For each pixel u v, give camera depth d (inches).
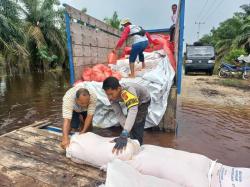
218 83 483.2
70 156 118.2
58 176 106.7
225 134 194.4
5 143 136.8
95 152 110.3
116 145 106.0
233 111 262.1
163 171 96.3
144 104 133.3
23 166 114.0
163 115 195.2
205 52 644.7
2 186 99.4
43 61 940.6
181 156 101.7
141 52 230.1
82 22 233.3
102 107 198.8
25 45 744.3
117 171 88.4
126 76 224.8
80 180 104.1
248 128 208.5
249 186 88.8
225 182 92.7
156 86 188.5
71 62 207.3
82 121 156.8
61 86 502.9
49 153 126.4
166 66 215.0
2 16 623.8
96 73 211.9
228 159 153.8
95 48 266.4
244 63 638.5
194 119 232.5
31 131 154.4
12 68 743.7
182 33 193.3
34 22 915.4
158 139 183.9
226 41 1011.3
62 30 986.7
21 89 456.4
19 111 277.7
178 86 199.9
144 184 85.1
